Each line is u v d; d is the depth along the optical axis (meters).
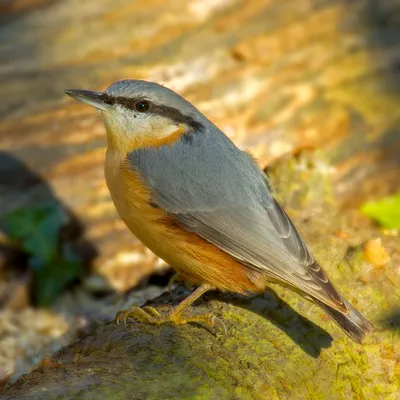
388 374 8.43
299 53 13.89
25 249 11.75
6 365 10.24
